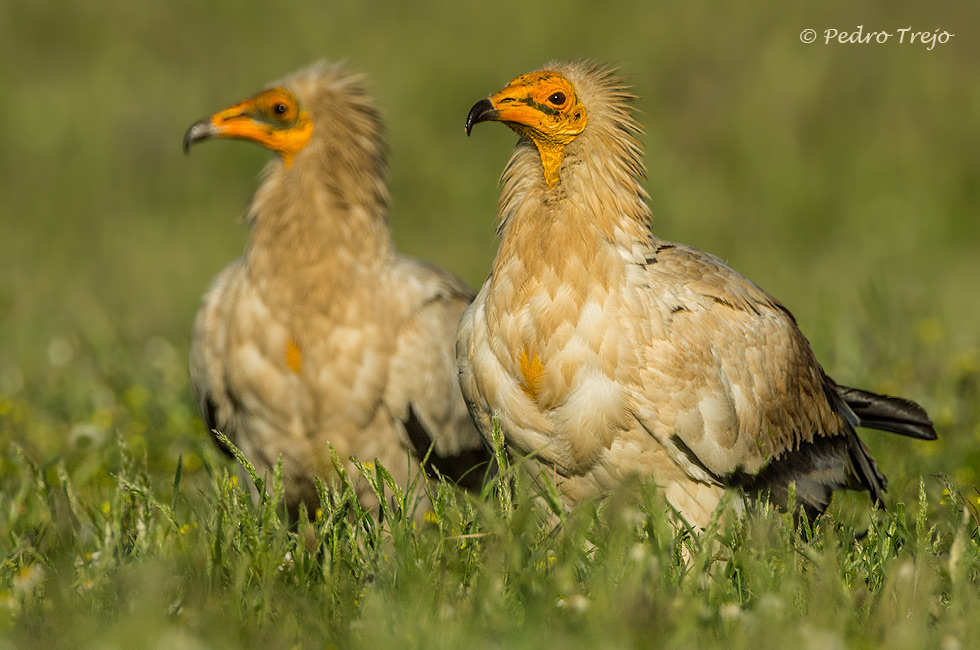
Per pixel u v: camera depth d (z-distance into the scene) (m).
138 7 61.69
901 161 47.66
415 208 46.06
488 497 13.09
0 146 50.25
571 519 12.59
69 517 14.24
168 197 47.06
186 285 36.09
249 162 49.88
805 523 13.20
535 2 59.62
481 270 36.62
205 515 13.22
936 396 20.16
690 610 10.44
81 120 52.72
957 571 11.38
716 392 12.90
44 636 10.61
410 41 58.16
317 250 14.33
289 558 12.41
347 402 14.36
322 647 10.47
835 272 36.38
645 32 57.59
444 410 14.69
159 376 22.20
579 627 10.69
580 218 12.69
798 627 10.48
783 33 56.75
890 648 10.29
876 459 17.05
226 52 58.09
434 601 11.09
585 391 12.60
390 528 12.20
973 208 44.12
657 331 12.66
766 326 13.88
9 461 16.86
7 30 59.12
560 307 12.59
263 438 14.66
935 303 28.38
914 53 54.38
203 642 10.48
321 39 58.28
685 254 13.74
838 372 21.53
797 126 50.81
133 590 11.33
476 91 54.47
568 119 12.80
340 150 14.69
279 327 14.33
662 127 51.53
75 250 40.81
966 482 15.67
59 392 21.61
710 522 12.13
